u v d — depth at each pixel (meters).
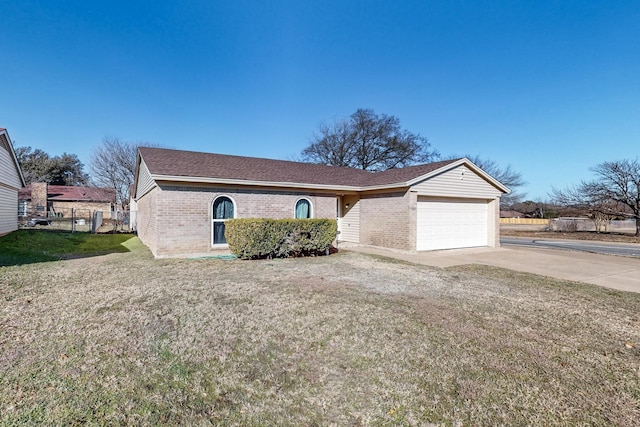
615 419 2.46
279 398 2.69
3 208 15.23
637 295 6.32
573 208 27.53
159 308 4.97
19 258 9.87
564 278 7.98
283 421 2.39
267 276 7.40
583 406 2.62
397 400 2.67
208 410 2.51
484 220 14.82
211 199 11.06
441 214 13.32
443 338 3.96
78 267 8.45
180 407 2.53
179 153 13.34
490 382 2.97
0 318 4.45
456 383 2.95
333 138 36.53
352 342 3.80
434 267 9.15
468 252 12.95
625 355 3.60
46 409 2.45
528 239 21.67
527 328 4.37
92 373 3.01
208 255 10.73
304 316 4.65
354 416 2.46
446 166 12.81
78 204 38.34
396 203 12.55
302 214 13.13
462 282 7.18
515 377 3.07
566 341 3.96
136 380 2.91
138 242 14.78
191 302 5.29
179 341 3.77
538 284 7.19
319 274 7.71
